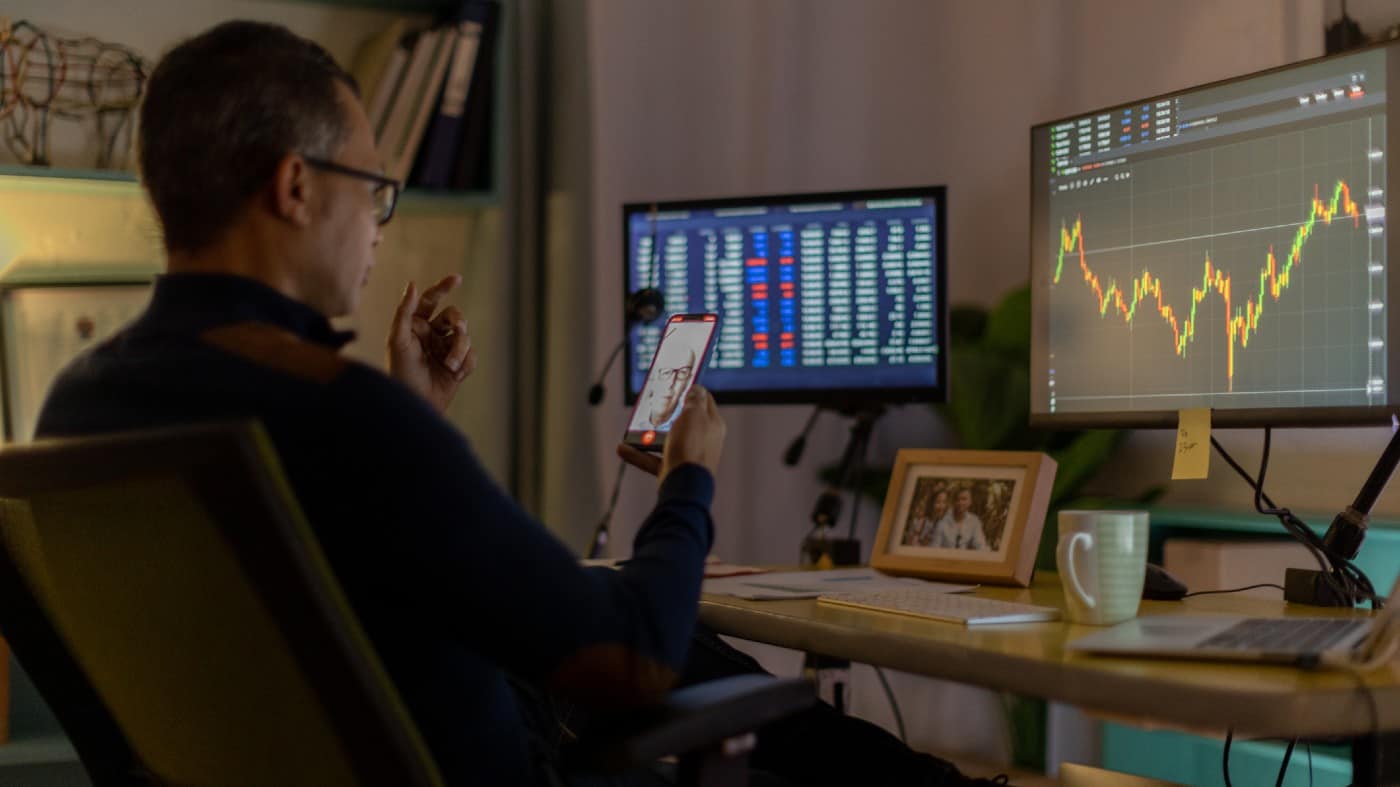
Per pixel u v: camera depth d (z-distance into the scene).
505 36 2.77
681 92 2.95
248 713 0.88
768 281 2.21
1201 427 1.46
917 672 1.05
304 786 0.89
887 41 2.93
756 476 2.96
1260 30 2.25
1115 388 1.57
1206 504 2.39
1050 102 2.66
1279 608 1.31
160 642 0.89
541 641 0.90
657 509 1.07
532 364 2.98
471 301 2.92
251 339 0.91
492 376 2.89
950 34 2.85
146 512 0.82
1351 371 1.32
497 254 2.88
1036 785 2.55
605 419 2.89
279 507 0.77
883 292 2.16
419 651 0.93
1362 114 1.31
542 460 3.00
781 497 2.97
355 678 0.80
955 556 1.56
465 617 0.88
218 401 0.88
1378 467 1.37
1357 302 1.31
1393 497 2.04
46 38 2.57
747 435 2.95
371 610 0.90
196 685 0.89
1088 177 1.61
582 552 2.92
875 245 2.16
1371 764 0.98
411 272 2.90
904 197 2.14
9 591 1.02
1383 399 1.29
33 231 2.55
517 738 1.04
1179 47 2.40
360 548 0.86
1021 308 2.57
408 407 0.87
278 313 0.96
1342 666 0.86
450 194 2.71
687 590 1.00
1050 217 1.67
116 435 0.81
